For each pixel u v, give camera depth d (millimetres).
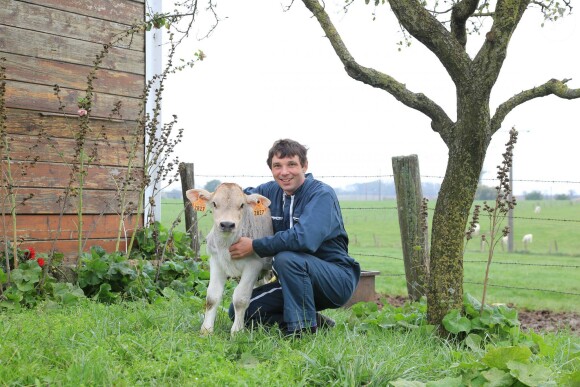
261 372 3852
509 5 5238
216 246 5094
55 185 7570
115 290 6961
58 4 7617
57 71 7605
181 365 3869
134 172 8359
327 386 3914
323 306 5367
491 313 5516
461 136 5453
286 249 4984
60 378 3557
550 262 23016
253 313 5340
